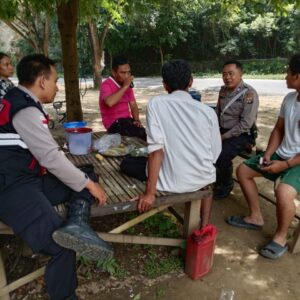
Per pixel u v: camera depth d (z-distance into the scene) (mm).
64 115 8008
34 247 1944
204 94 13469
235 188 4258
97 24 15773
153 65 24625
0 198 1888
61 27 5191
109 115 4191
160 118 2295
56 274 2016
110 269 2590
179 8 20406
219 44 23859
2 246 2941
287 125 3045
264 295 2439
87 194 2129
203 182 2479
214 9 22000
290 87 2900
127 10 7043
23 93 1925
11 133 1855
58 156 1896
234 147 3672
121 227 2500
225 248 2980
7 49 24594
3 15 5879
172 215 3352
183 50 24938
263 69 22797
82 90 15617
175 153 2355
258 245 3035
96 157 3066
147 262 2736
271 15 22594
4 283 2236
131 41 22781
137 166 2631
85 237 1866
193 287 2502
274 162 2930
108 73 23234
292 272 2688
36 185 1967
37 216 1903
